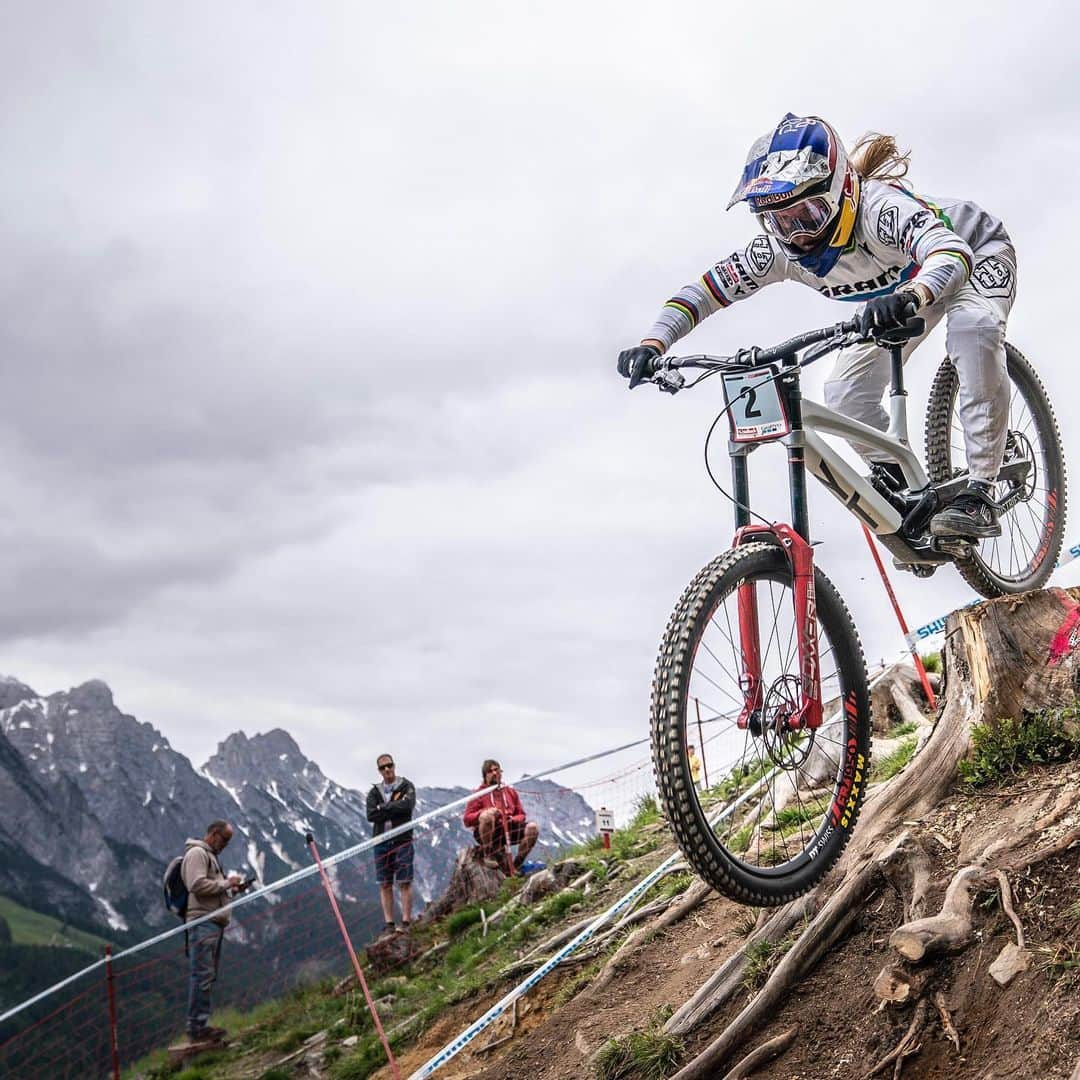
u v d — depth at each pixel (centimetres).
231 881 991
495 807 1029
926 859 371
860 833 414
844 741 370
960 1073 302
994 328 409
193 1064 909
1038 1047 287
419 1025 728
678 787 309
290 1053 863
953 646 433
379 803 1019
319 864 911
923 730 609
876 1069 317
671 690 310
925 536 416
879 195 392
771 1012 366
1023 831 358
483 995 696
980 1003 314
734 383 362
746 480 364
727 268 424
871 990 351
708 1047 367
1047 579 503
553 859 977
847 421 381
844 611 371
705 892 534
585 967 602
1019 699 408
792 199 382
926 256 368
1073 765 381
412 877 1002
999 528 413
